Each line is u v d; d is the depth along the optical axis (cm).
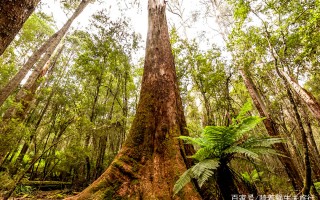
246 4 502
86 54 916
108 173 308
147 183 292
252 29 529
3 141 439
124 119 938
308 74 708
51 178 864
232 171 306
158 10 611
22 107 644
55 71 1251
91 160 878
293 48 522
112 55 922
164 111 395
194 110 1315
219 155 284
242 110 336
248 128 278
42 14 1201
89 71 948
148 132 365
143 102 417
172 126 370
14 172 526
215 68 754
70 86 955
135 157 332
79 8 835
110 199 273
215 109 776
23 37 1223
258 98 749
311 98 539
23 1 194
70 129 609
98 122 877
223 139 278
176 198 263
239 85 1062
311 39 460
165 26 581
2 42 176
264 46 504
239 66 661
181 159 318
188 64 873
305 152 209
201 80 758
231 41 627
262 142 276
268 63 528
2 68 1004
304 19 475
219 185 273
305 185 205
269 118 672
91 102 945
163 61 485
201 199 262
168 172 302
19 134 481
